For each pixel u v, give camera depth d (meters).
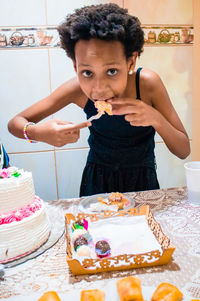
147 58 1.53
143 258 0.60
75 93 1.07
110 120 1.02
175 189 1.03
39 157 1.58
